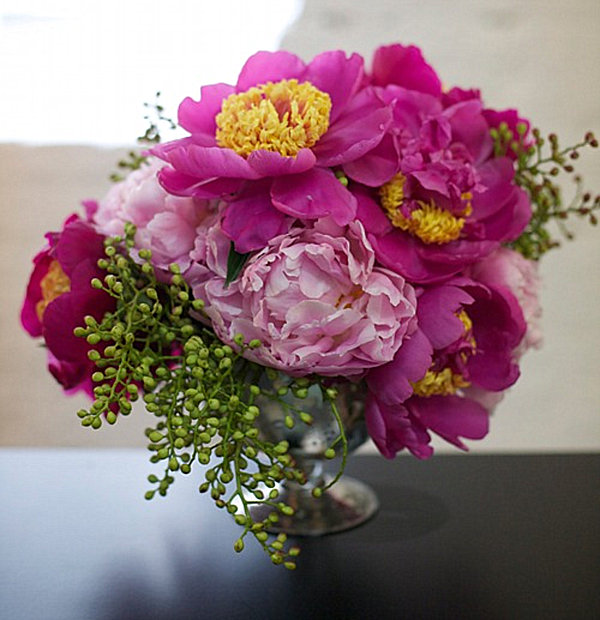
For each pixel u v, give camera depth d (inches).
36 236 54.9
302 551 27.9
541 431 54.3
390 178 24.3
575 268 52.7
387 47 26.8
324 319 23.2
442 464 34.1
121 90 53.4
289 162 23.3
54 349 25.5
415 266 24.6
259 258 23.5
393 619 24.5
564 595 25.3
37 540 28.6
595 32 51.1
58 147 54.1
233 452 24.1
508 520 29.5
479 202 26.4
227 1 52.1
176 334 25.2
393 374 24.2
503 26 51.5
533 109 52.1
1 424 56.0
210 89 25.8
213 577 26.5
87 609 25.1
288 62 26.1
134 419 55.4
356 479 32.9
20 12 52.7
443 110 27.0
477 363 25.9
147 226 24.7
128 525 29.5
